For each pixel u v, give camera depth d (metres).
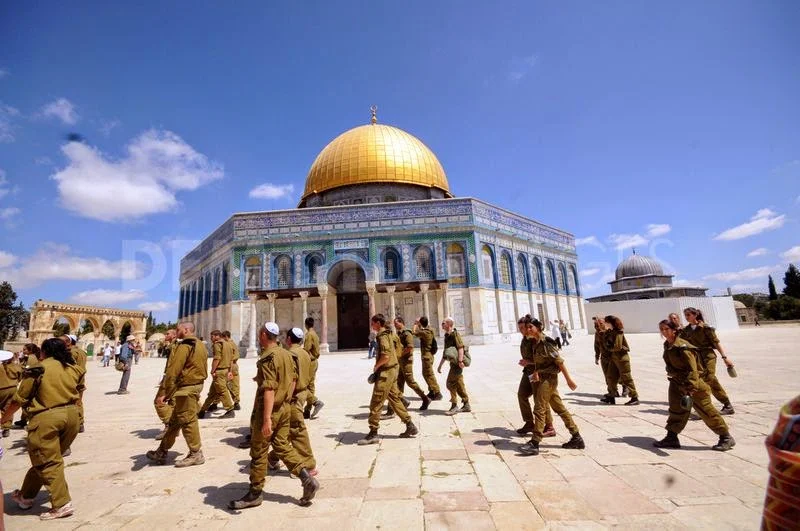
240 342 27.88
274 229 29.56
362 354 24.39
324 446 6.05
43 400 4.25
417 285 27.09
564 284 37.41
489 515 3.71
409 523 3.62
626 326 42.50
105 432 7.62
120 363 12.89
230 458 5.86
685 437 5.93
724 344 22.66
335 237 29.14
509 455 5.36
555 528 3.44
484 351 22.70
